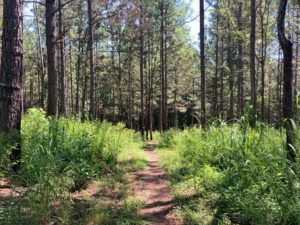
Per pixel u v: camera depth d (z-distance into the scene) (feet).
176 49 105.40
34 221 15.49
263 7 63.67
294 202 15.74
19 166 23.54
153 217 18.89
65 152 25.88
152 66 113.60
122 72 118.01
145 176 29.94
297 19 69.21
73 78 147.64
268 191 18.08
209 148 30.17
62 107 61.31
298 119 21.20
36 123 33.73
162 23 87.92
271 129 29.53
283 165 17.99
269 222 15.51
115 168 30.71
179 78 132.77
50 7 44.29
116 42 106.93
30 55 129.39
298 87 94.43
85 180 24.82
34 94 164.55
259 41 69.05
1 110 24.23
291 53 21.12
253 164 20.15
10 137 23.20
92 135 32.78
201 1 46.70
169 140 60.39
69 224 16.35
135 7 61.00
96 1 63.67
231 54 108.78
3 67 24.43
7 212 15.52
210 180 22.99
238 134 26.50
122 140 46.11
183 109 148.97
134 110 132.36
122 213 18.53
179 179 26.73
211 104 140.15
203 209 19.39
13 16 24.40
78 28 94.68
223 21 95.50
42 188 16.78
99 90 136.36
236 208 18.07
